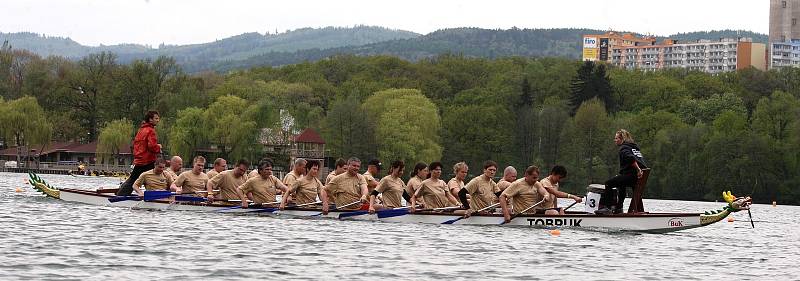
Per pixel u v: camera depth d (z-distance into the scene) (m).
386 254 19.77
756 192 87.44
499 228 26.62
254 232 23.50
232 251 19.38
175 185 30.16
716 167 87.88
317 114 114.62
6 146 109.50
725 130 97.25
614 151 100.69
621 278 17.36
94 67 118.44
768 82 141.75
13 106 98.88
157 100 110.31
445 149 108.06
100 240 20.50
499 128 110.94
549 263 19.14
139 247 19.47
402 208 28.03
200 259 17.97
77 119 118.12
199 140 93.38
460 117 111.38
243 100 97.62
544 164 108.62
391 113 101.31
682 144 93.94
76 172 107.19
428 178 29.12
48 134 100.12
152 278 15.53
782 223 40.09
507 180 28.03
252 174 29.52
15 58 132.50
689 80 138.62
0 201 32.47
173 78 112.88
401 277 16.58
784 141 92.75
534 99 134.00
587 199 27.59
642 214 26.39
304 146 105.56
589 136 102.44
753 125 96.56
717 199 88.19
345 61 171.25
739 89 139.00
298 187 29.23
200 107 105.56
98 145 100.62
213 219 27.08
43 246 19.08
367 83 144.75
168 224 24.91
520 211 27.19
